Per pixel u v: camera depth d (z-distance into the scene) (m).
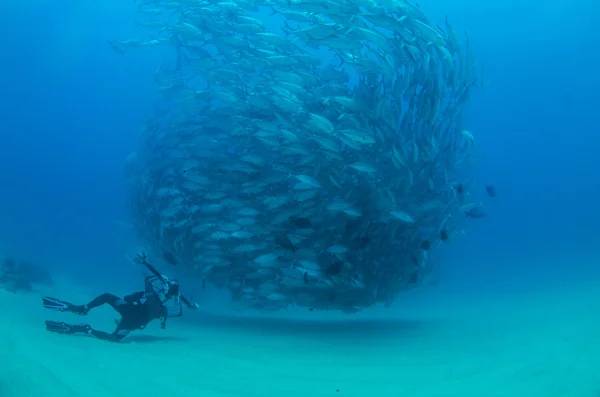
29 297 11.14
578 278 17.97
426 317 12.18
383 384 5.35
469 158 11.46
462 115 10.59
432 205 9.54
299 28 10.02
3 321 6.93
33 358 4.77
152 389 4.50
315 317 12.34
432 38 8.48
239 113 10.98
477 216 10.19
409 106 9.62
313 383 5.34
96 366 5.04
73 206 65.25
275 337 8.94
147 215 12.14
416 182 9.98
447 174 10.47
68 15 37.81
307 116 9.77
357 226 9.34
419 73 9.16
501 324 9.98
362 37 8.74
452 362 6.60
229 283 10.78
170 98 12.98
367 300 10.10
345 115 9.03
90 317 9.51
